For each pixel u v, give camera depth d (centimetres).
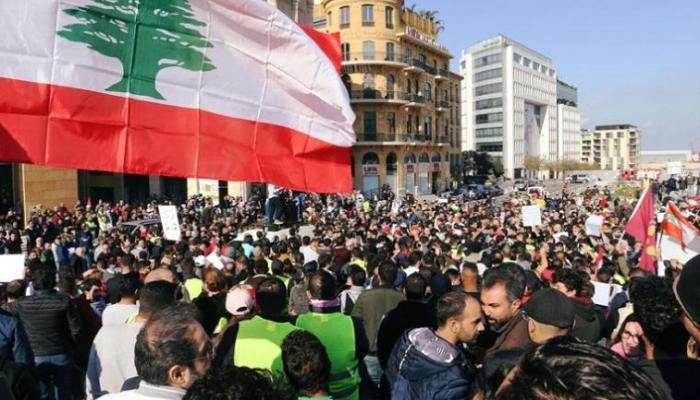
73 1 411
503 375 143
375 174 5606
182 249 1195
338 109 545
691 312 159
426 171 6353
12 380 328
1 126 384
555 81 14425
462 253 1138
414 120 6066
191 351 221
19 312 463
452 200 4247
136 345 227
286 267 818
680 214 1033
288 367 288
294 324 411
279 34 514
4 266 617
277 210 1752
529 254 1002
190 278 734
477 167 9681
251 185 3691
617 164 18638
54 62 404
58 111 405
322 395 293
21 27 392
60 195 2867
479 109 12288
